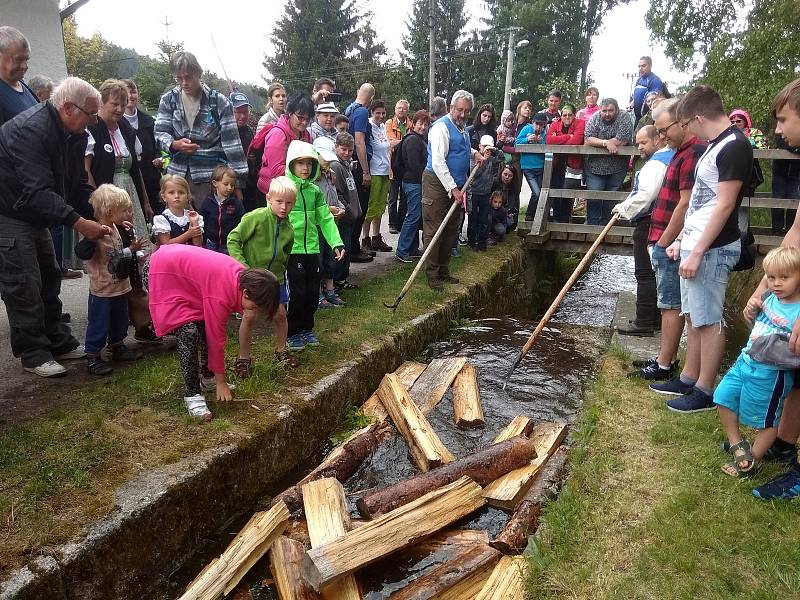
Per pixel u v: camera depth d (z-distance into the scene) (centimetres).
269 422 326
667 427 348
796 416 292
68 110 328
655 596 224
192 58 464
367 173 657
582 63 3881
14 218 337
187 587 246
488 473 312
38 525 230
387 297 570
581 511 276
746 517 263
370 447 354
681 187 386
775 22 966
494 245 839
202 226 415
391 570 262
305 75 3806
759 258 696
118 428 299
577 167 844
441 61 4112
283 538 265
